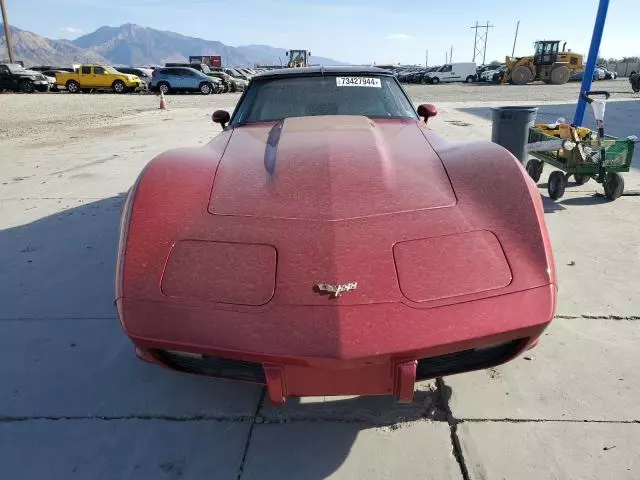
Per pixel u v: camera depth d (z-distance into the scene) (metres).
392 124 2.90
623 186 4.62
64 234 4.20
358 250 1.75
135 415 2.09
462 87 32.94
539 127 5.34
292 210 1.90
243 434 1.97
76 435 1.99
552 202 4.77
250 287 1.69
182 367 1.85
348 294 1.64
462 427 1.95
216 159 2.32
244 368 1.77
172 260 1.79
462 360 1.80
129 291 1.75
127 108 17.28
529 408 2.03
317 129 2.61
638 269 3.24
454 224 1.84
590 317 2.68
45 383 2.29
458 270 1.72
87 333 2.70
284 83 3.29
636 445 1.84
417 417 2.02
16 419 2.07
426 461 1.81
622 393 2.10
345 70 3.38
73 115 14.97
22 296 3.12
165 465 1.84
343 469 1.79
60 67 39.34
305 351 1.57
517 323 1.65
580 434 1.89
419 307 1.63
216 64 54.75
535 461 1.78
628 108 13.57
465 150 2.28
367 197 1.95
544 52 35.31
